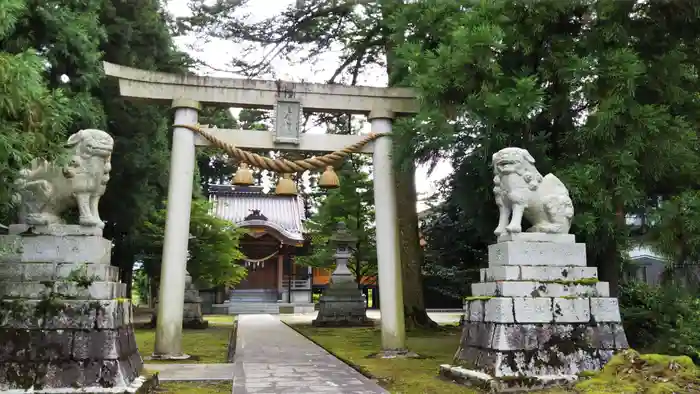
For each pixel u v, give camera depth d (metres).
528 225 9.83
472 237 18.39
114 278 7.93
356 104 12.90
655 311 11.59
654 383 7.43
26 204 7.57
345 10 17.98
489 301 8.46
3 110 6.33
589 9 10.18
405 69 14.02
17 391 6.77
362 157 25.84
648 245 10.29
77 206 7.91
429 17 11.33
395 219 12.70
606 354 8.32
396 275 12.48
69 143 7.77
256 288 41.41
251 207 42.12
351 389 8.12
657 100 10.49
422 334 17.33
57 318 7.11
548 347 8.10
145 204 19.17
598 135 9.60
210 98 12.41
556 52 10.27
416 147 11.02
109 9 16.41
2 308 7.06
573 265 8.66
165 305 11.73
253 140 12.55
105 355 7.07
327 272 45.62
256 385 8.45
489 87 10.00
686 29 10.48
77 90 13.70
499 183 8.98
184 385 8.68
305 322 25.66
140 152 17.88
